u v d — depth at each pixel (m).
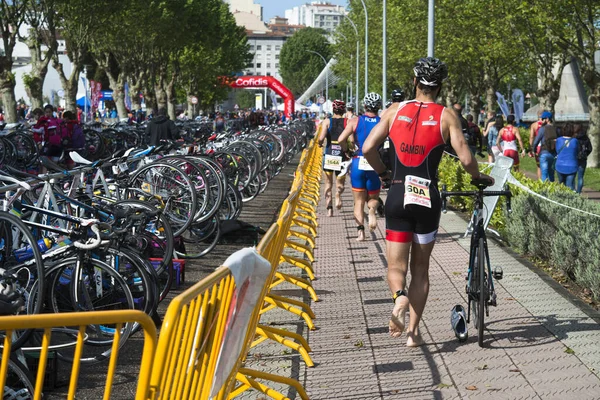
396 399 4.83
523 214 9.25
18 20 30.48
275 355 5.79
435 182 5.39
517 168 18.25
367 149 5.51
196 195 9.65
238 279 3.28
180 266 8.25
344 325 6.55
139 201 7.54
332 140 13.45
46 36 31.55
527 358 5.48
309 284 7.44
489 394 4.84
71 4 31.20
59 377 5.44
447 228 11.74
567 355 5.51
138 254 6.05
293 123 34.81
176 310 2.68
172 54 57.09
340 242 10.88
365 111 10.65
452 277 8.16
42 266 5.46
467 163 5.34
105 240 5.80
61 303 5.73
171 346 2.72
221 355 3.36
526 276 8.05
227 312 3.34
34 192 7.73
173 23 45.84
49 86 61.50
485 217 10.23
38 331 5.46
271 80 73.75
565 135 15.98
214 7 59.94
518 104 33.69
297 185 8.52
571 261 7.92
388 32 45.47
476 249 5.98
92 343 5.69
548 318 6.46
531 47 30.38
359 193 10.78
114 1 32.81
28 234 5.54
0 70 28.69
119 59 44.91
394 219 5.42
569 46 25.39
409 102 5.43
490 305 6.36
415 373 5.28
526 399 4.73
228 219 10.80
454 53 34.50
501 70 41.41
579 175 16.44
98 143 19.84
